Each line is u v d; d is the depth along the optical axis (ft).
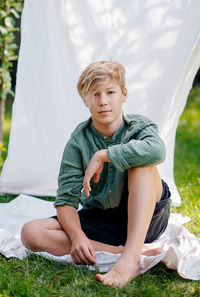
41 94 8.66
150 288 4.95
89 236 6.00
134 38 8.74
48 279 5.22
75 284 5.08
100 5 8.64
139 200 5.33
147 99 8.89
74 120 8.89
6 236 6.15
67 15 8.52
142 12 8.65
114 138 5.92
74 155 6.00
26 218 7.76
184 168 11.63
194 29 8.21
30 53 8.45
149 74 8.80
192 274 5.31
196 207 8.09
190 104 22.27
